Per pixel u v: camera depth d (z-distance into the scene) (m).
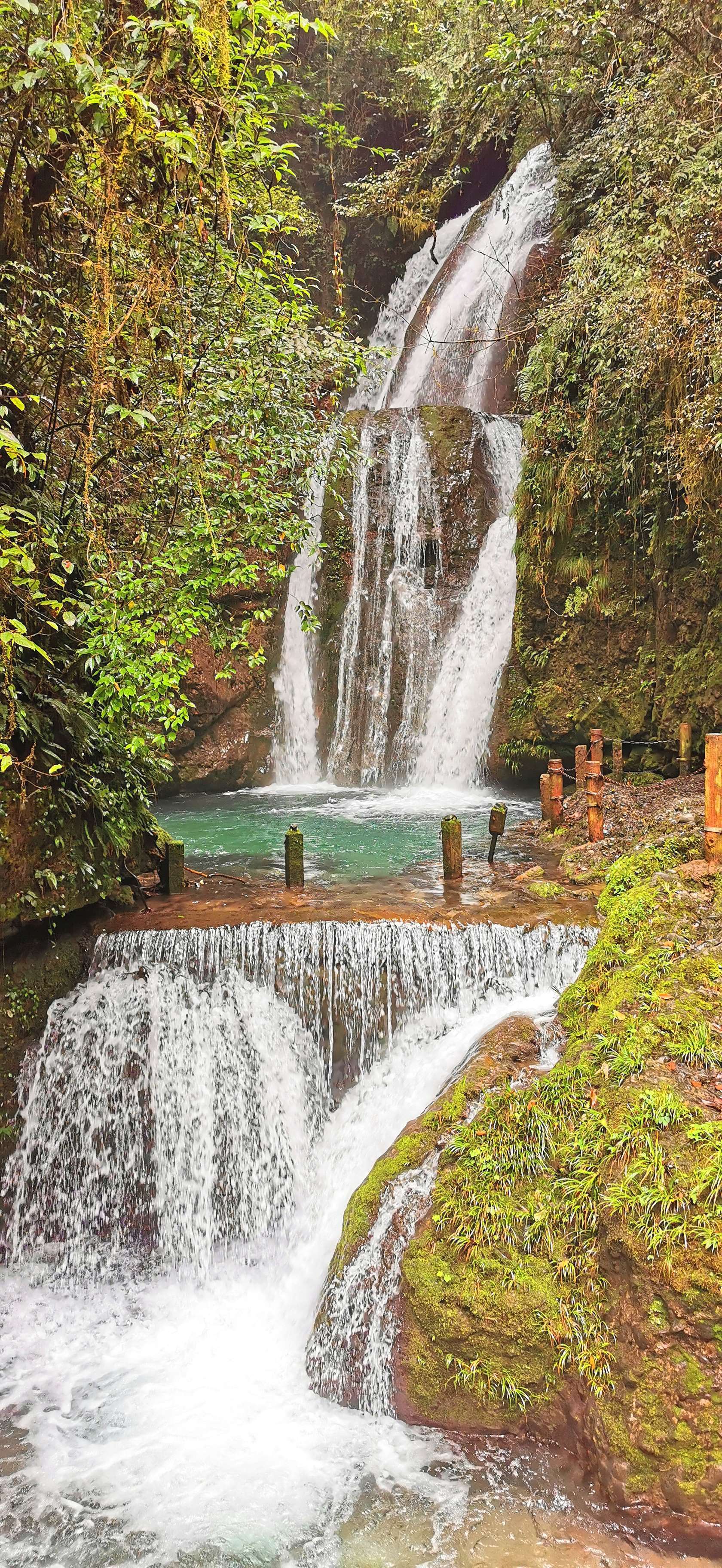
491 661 14.38
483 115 13.94
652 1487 3.94
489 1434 4.50
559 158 14.30
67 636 7.13
